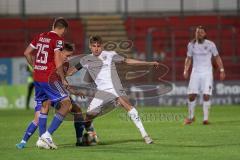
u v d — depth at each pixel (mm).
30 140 28797
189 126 35969
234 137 29469
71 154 23547
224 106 57219
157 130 33469
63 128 35500
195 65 37750
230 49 68250
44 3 71000
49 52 24859
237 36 69062
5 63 61250
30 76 56656
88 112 26312
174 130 33375
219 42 67312
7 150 25031
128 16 71125
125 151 24297
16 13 70500
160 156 22688
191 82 37844
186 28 66812
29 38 68875
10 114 50312
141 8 71625
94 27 70625
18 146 25750
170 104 58750
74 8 71250
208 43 37750
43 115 25766
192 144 26562
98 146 26156
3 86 60969
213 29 70000
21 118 45469
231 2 71250
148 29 66938
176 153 23516
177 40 68875
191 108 37656
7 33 69438
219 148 25078
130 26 70938
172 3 71625
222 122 39031
